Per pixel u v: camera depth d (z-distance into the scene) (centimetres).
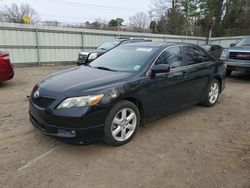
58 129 331
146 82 398
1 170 303
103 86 350
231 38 2478
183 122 481
